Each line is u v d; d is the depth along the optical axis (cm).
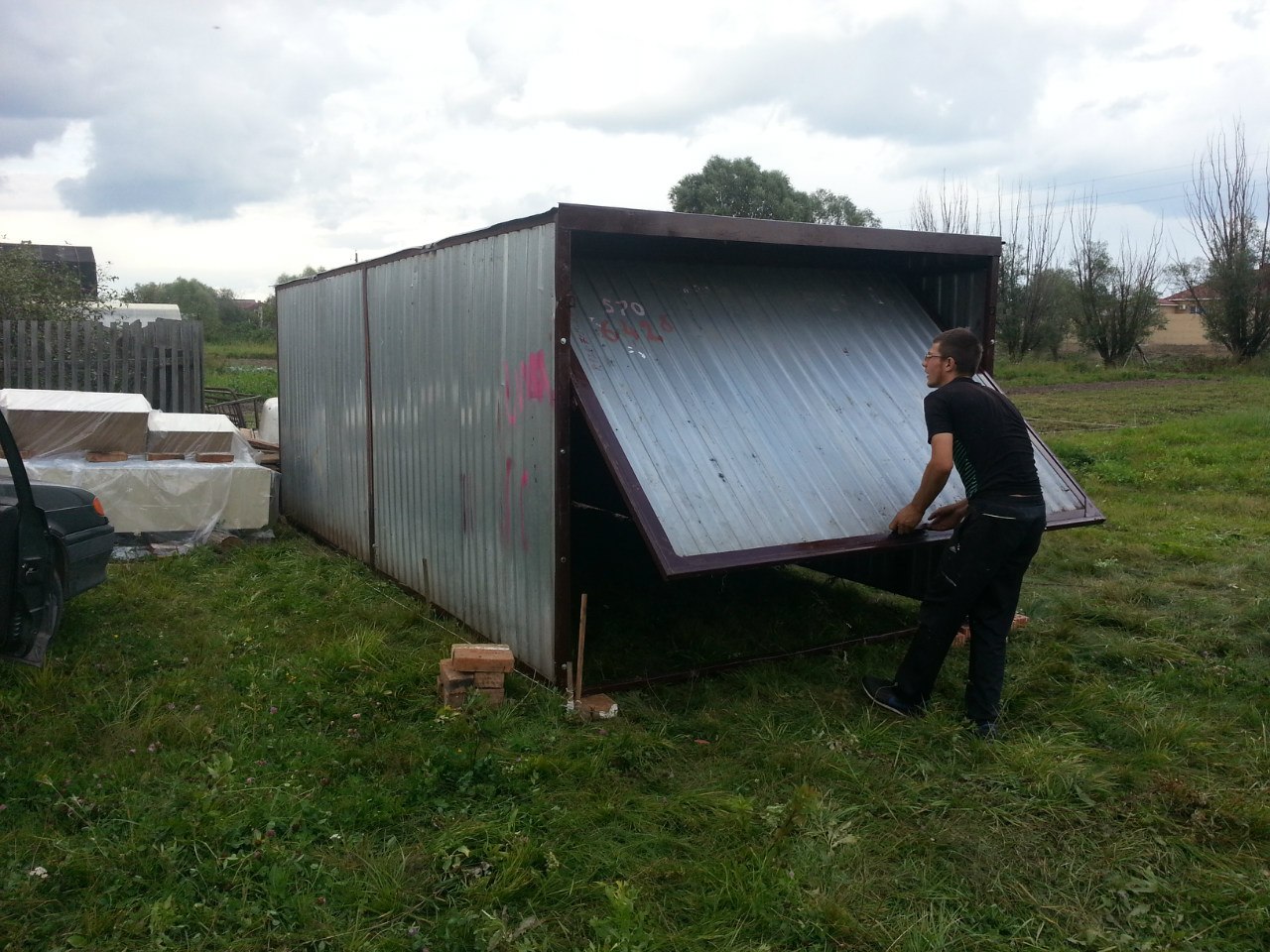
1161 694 486
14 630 443
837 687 491
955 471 530
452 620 589
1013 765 397
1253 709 460
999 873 326
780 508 459
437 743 410
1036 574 736
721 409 490
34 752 392
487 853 325
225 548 762
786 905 303
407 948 280
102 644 526
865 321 601
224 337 4484
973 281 601
